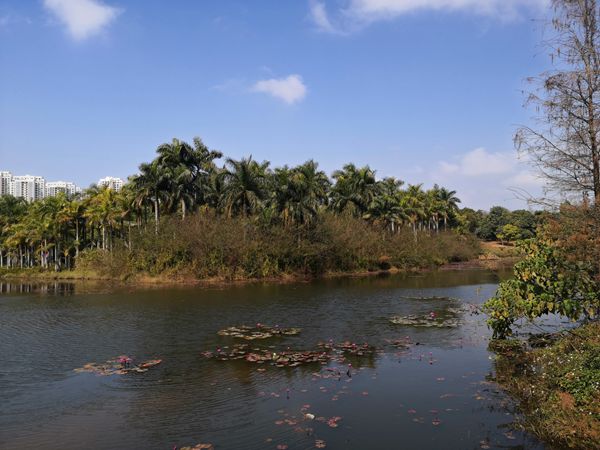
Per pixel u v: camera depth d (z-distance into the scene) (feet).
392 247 204.03
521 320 61.46
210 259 150.10
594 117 31.50
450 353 47.88
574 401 28.37
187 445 26.68
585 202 31.42
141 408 32.96
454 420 29.71
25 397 35.86
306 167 161.38
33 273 214.90
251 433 28.12
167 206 156.56
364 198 205.26
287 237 159.74
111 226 191.42
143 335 60.08
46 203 219.61
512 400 33.12
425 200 259.80
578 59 32.30
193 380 39.55
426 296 101.04
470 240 277.03
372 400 33.71
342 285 131.54
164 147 155.22
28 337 59.82
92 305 92.84
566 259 35.86
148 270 154.40
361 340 55.01
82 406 33.65
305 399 34.12
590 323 41.14
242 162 151.74
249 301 94.94
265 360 45.83
